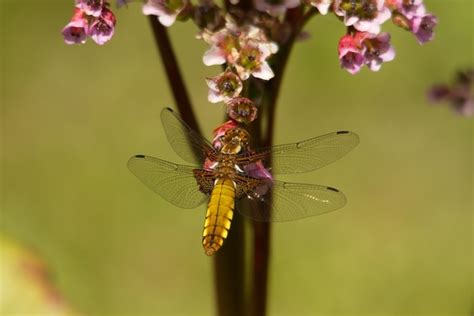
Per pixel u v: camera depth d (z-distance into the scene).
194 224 1.08
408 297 1.05
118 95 1.22
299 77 1.19
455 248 1.07
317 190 0.79
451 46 1.21
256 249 0.82
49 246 1.08
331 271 1.06
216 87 0.76
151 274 1.07
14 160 1.18
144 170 0.81
